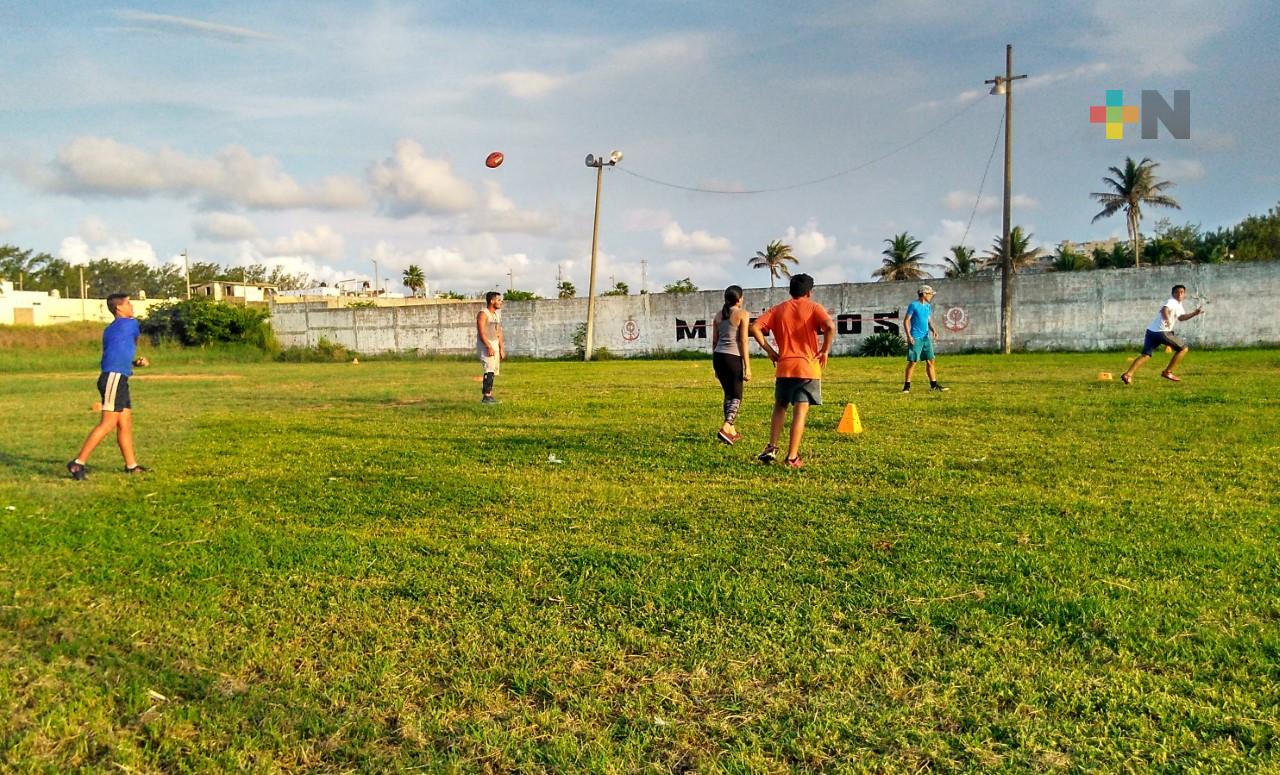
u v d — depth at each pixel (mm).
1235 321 28703
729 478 6824
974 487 6191
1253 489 5949
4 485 7078
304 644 3570
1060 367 20422
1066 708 2875
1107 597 3807
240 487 6895
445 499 6250
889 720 2836
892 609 3787
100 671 3328
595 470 7340
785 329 7297
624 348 38219
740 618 3723
